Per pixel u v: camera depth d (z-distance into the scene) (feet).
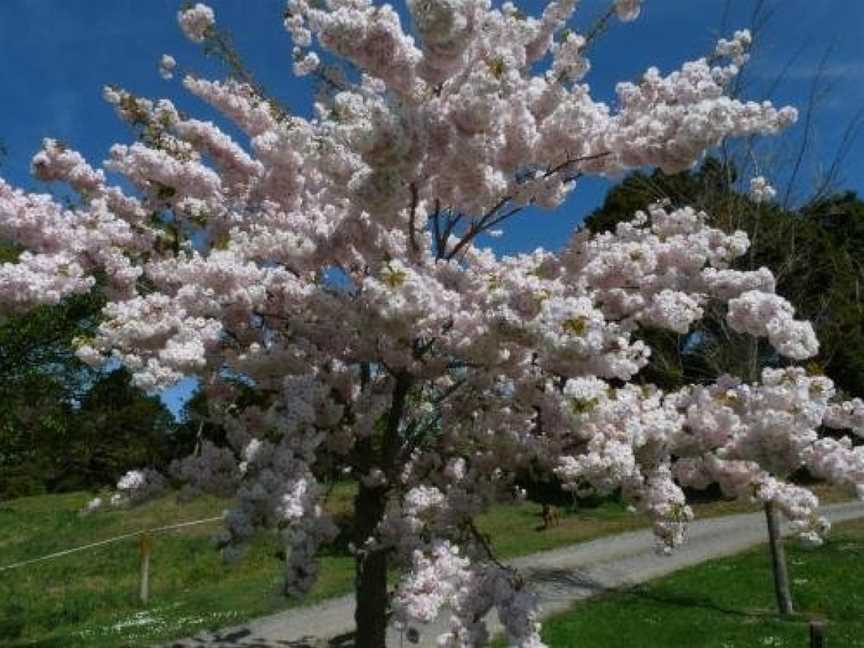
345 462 16.16
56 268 13.55
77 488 99.25
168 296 15.31
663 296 13.91
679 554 50.90
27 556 58.75
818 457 11.44
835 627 32.60
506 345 13.74
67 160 16.15
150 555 56.03
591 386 11.25
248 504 11.44
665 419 12.43
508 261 14.89
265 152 16.65
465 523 15.34
